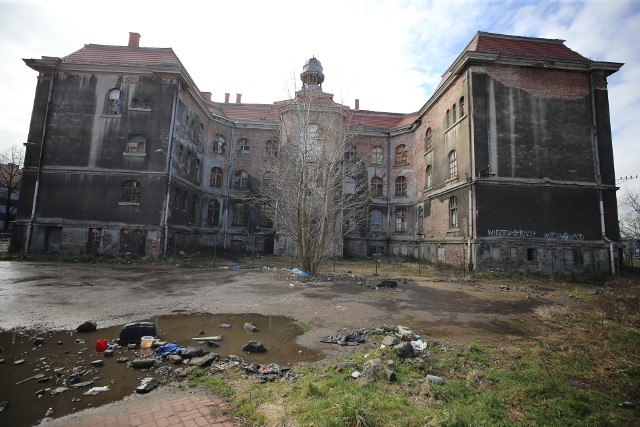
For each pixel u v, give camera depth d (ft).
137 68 65.72
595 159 58.80
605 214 57.47
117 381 13.43
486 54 57.36
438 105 73.82
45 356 15.83
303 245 48.03
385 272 57.06
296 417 10.37
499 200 55.77
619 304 29.96
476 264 54.13
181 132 71.26
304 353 17.25
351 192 90.02
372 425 9.70
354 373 13.94
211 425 10.30
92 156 64.34
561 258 55.01
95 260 56.24
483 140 56.90
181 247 72.13
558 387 12.95
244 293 33.32
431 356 16.72
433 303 31.40
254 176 96.84
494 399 11.67
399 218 96.02
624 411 11.69
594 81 60.64
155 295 30.68
